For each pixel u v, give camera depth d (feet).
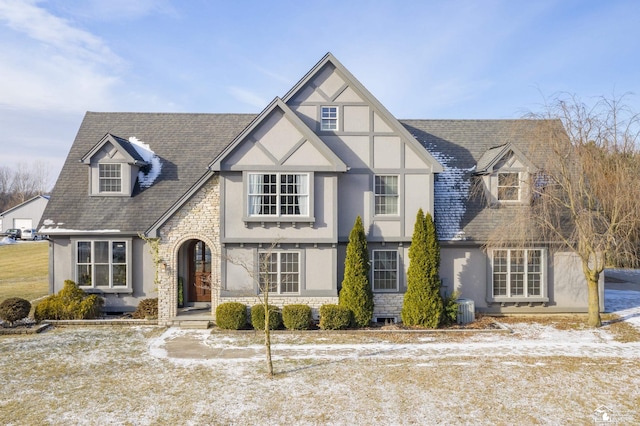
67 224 59.77
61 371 38.65
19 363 40.63
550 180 53.93
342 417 30.01
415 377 37.11
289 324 51.57
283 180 54.44
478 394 33.73
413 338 49.26
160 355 43.01
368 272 54.24
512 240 54.80
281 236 54.60
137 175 65.36
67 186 63.82
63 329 52.85
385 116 57.52
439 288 53.88
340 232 57.00
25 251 144.25
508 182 61.11
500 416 30.25
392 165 57.72
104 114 73.61
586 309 59.67
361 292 52.80
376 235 57.26
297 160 54.29
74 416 30.09
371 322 55.83
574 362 40.98
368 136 57.67
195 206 55.31
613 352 44.14
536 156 62.85
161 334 50.67
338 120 57.62
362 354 43.45
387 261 57.82
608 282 95.09
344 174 57.21
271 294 54.95
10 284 85.76
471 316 55.72
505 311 59.21
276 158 54.13
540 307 59.31
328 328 51.62
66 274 60.18
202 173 66.08
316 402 32.27
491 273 58.59
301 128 53.72
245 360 41.55
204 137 71.05
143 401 32.50
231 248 54.80
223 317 51.34
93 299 57.11
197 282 62.44
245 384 35.63
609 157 49.42
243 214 53.62
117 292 59.77
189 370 38.86
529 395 33.63
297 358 42.14
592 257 59.62
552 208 54.65
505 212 60.39
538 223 53.31
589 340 48.37
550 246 58.75
